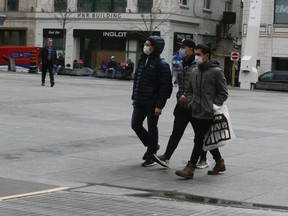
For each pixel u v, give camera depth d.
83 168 13.87
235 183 12.61
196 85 12.70
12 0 85.75
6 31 86.88
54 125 20.81
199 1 82.00
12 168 13.60
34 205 10.48
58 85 41.88
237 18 90.06
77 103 29.03
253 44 57.97
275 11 71.19
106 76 67.38
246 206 10.76
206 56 12.70
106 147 16.69
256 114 28.55
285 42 70.81
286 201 11.11
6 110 24.53
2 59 73.00
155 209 10.40
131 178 12.98
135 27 77.56
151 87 13.75
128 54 78.62
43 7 83.25
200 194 11.62
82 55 82.31
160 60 13.73
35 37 84.38
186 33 79.81
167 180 12.87
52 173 13.28
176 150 16.50
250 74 58.06
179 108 13.73
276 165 14.66
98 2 80.19
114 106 28.50
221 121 12.87
